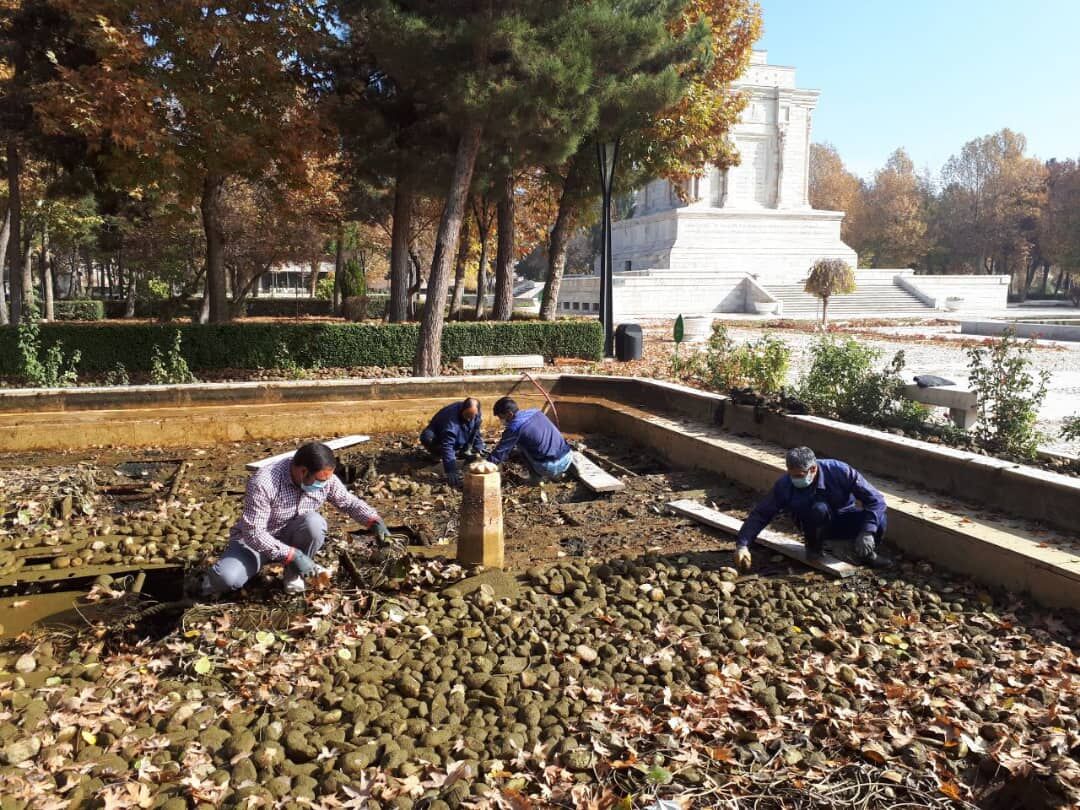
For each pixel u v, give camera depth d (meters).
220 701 4.09
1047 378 8.37
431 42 13.52
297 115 16.41
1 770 3.41
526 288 58.75
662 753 3.61
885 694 4.15
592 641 4.80
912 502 6.55
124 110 14.22
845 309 43.66
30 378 13.11
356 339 17.48
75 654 4.66
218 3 15.34
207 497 7.89
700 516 7.07
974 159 70.25
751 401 9.41
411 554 6.07
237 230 29.45
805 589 5.53
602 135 18.58
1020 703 4.01
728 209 47.50
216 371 16.50
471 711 4.05
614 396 12.04
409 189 19.44
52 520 7.03
